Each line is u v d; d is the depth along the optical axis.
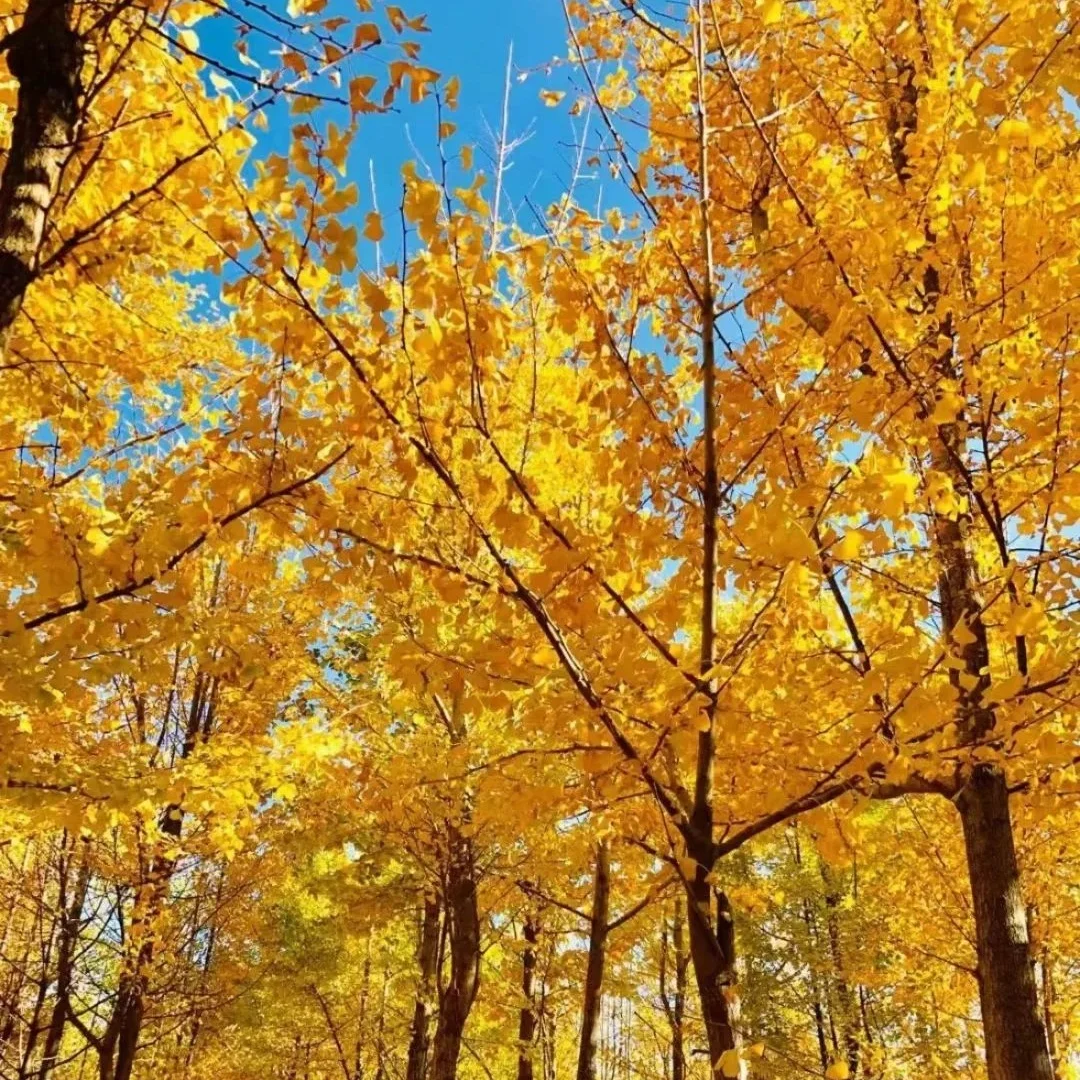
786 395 2.79
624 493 2.91
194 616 2.67
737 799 3.07
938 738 2.70
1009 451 3.28
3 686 2.27
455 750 4.72
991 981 3.21
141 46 2.67
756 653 2.59
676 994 10.55
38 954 7.72
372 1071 13.68
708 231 2.67
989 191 2.80
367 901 6.94
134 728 6.59
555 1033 12.91
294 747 4.04
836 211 2.85
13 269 2.10
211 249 2.95
